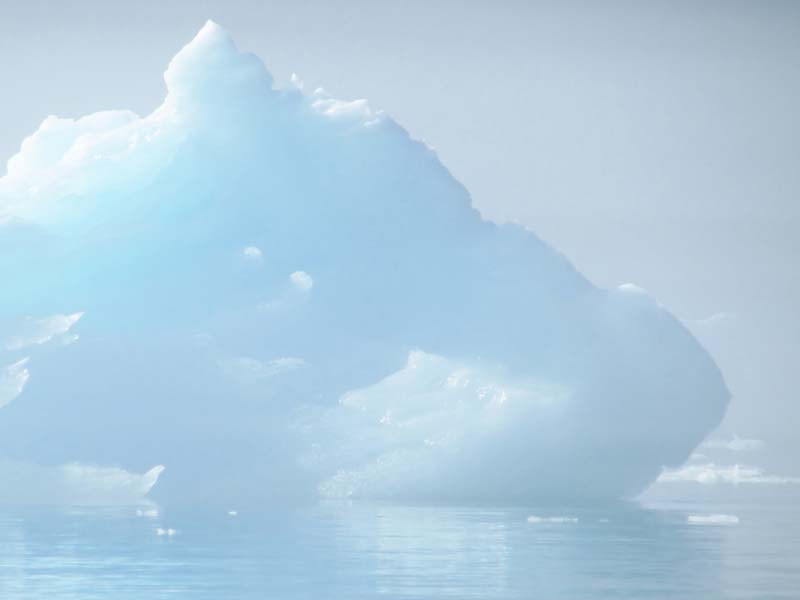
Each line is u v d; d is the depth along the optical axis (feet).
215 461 260.83
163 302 269.44
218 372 263.29
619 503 261.24
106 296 267.80
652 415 268.82
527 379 263.08
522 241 287.07
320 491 263.49
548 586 127.75
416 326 273.13
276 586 127.03
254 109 286.05
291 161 285.84
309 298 272.72
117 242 272.31
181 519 206.59
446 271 281.13
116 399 259.60
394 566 143.02
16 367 253.03
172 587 126.00
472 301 275.18
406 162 291.38
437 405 263.90
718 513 226.79
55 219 277.23
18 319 260.01
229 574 135.95
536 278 279.08
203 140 281.13
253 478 260.21
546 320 270.67
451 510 231.71
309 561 147.23
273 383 264.72
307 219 282.36
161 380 261.24
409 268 281.33
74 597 119.65
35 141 305.32
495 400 261.44
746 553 157.28
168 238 275.39
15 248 267.39
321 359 269.23
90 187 278.05
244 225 279.69
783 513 228.02
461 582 130.31
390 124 294.66
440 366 267.18
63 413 257.96
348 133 291.38
